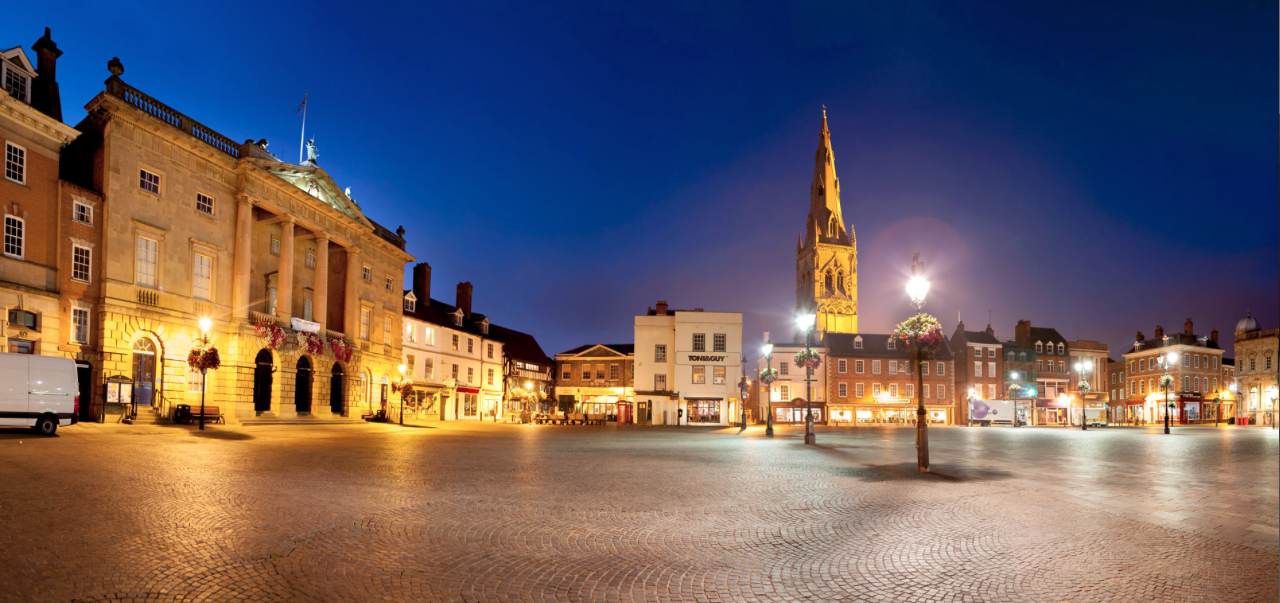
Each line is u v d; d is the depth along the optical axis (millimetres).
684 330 66938
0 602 5375
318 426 35375
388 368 49781
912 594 6285
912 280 17703
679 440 31188
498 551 7660
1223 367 94312
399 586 6281
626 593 6223
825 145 146625
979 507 10828
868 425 74812
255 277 38656
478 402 64562
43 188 27484
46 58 29578
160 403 31266
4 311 25672
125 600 5602
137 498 9992
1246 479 15172
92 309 29156
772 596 6199
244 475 13211
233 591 5965
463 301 67250
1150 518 9906
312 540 7840
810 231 146125
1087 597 6199
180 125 33438
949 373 82062
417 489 12133
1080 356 90875
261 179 37344
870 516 10023
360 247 46562
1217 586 6516
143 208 31125
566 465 17281
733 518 9805
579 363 76438
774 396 79188
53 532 7664
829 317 138750
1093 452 24297
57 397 21141
